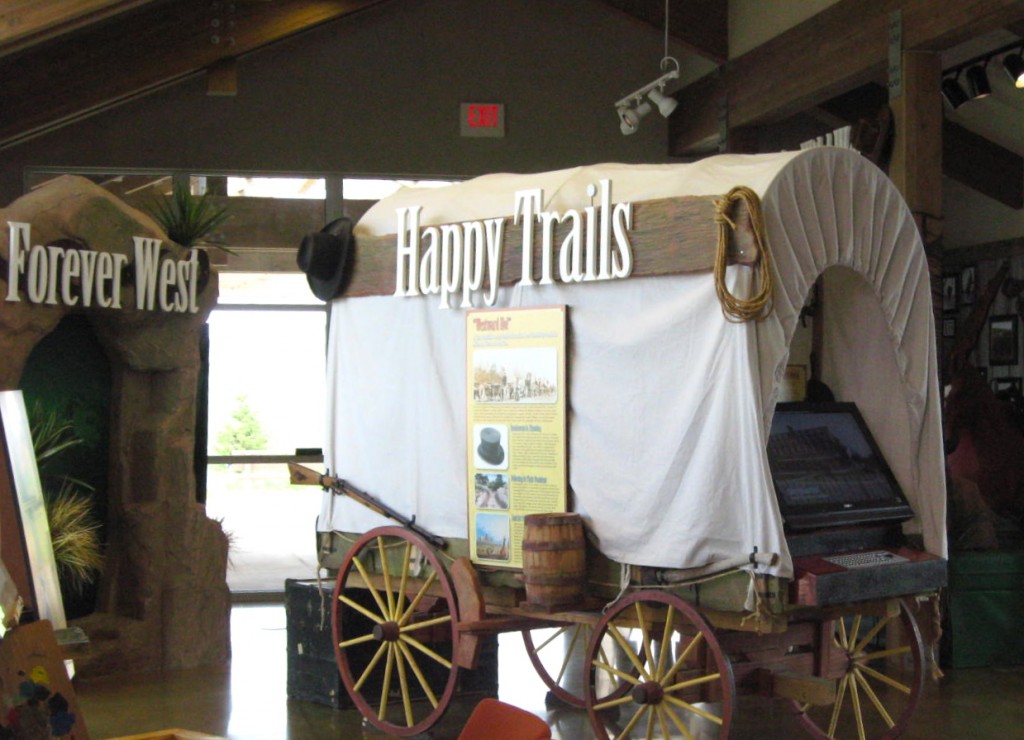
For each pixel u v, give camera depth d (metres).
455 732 5.18
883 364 4.77
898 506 4.64
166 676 6.32
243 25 8.69
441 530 5.04
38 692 2.93
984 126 9.24
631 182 4.49
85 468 6.57
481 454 4.84
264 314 9.29
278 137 9.12
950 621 6.41
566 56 9.51
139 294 6.36
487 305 4.87
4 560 3.51
